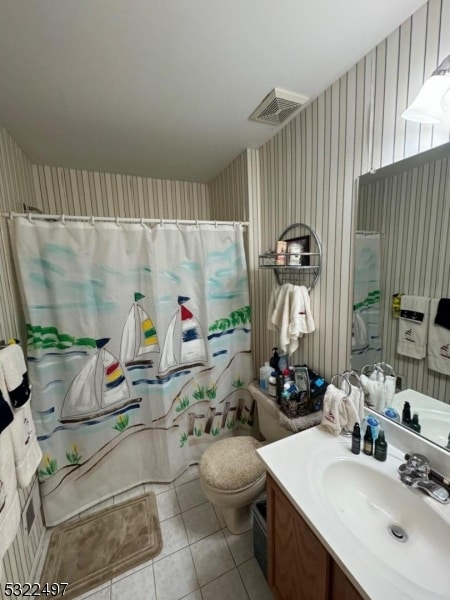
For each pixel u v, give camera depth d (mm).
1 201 1422
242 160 1958
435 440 985
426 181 953
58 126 1537
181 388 1878
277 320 1612
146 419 1816
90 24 918
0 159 1450
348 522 903
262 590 1228
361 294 1250
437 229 937
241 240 1938
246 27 958
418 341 1030
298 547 913
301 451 1086
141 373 1757
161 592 1231
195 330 1886
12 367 1022
